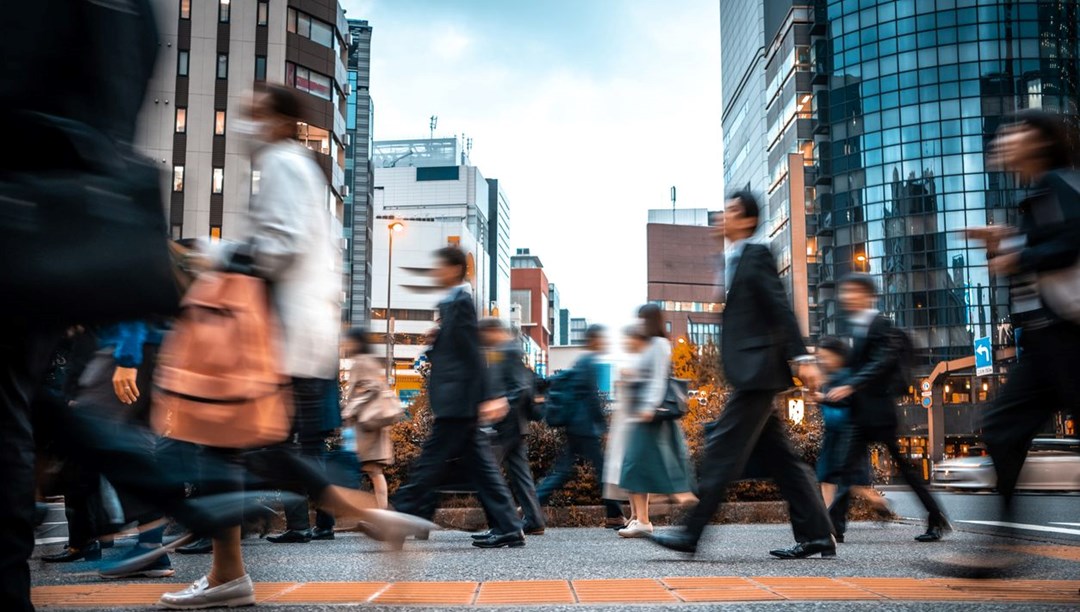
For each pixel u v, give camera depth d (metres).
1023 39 65.69
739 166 98.81
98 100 1.85
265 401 2.96
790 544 6.32
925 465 46.44
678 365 52.78
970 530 7.54
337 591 3.69
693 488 6.96
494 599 3.47
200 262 2.99
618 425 7.78
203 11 48.12
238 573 3.29
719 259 5.15
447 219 167.38
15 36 1.74
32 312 1.73
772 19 82.75
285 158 3.43
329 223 3.70
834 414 7.12
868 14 69.75
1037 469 20.61
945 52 66.69
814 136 73.38
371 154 93.50
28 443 1.95
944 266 65.00
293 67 49.53
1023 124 3.58
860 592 3.61
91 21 1.82
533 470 9.47
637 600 3.44
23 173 1.76
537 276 186.38
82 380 4.63
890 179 67.75
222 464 2.78
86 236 1.76
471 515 8.78
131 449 2.56
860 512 9.28
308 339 3.49
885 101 68.38
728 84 106.50
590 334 8.74
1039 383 3.58
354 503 3.19
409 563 3.46
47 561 5.13
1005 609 3.12
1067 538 6.80
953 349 63.78
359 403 7.94
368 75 94.44
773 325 4.84
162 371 2.91
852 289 6.71
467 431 5.84
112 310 1.80
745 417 4.88
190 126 47.16
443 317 5.86
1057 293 3.41
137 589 3.84
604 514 9.04
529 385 7.68
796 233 72.50
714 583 3.95
